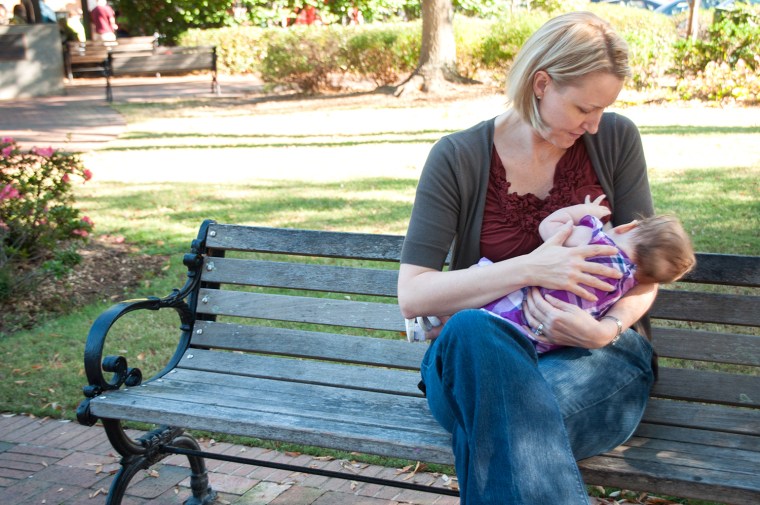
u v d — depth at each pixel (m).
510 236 2.54
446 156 2.54
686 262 2.39
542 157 2.55
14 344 4.77
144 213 7.42
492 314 2.20
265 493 3.26
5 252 5.68
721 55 13.38
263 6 25.23
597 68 2.25
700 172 7.66
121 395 2.82
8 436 3.78
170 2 24.42
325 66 16.61
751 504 2.17
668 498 3.07
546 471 2.03
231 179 8.77
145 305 3.04
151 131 12.89
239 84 20.45
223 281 3.31
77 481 3.39
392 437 2.43
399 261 3.08
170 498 3.26
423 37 15.63
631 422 2.39
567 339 2.35
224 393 2.91
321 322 3.15
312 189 8.01
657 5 23.97
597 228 2.44
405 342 3.02
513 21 16.30
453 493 2.58
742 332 4.40
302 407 2.74
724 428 2.56
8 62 18.42
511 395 2.07
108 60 16.94
